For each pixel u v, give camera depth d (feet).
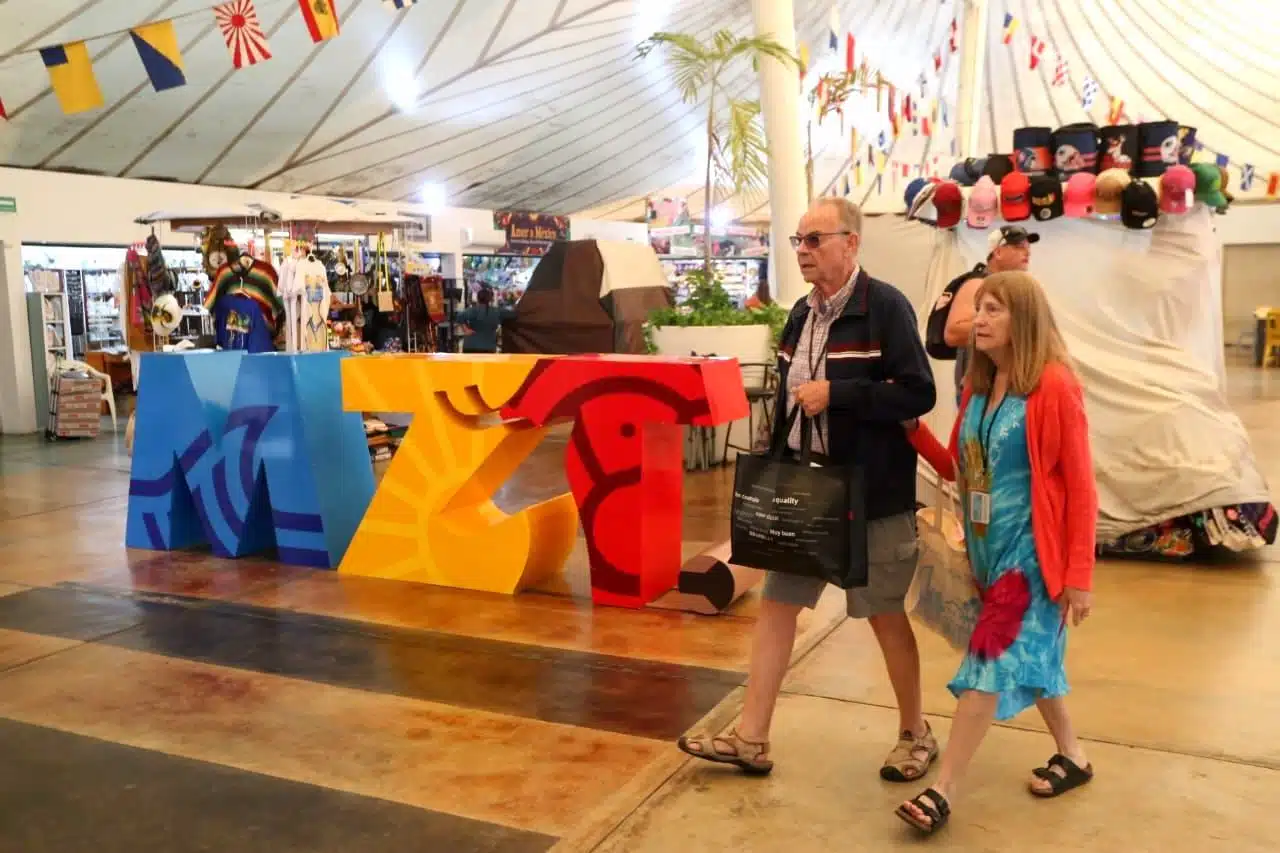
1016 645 8.89
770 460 9.59
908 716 10.28
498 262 63.93
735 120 29.14
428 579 17.67
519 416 16.65
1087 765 9.93
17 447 34.12
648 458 16.03
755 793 9.95
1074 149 18.53
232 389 20.44
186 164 41.29
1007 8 44.32
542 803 9.91
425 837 9.30
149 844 9.25
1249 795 9.68
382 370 17.71
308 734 11.60
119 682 13.26
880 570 9.79
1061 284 18.72
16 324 36.81
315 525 18.75
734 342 27.40
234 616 15.94
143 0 29.68
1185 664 13.19
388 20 34.50
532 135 48.83
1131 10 42.16
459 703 12.46
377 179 49.26
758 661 10.21
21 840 9.37
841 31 43.21
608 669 13.55
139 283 33.81
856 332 9.53
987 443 9.16
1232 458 18.08
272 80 36.35
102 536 21.43
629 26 39.63
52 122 34.94
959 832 9.12
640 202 68.23
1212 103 46.29
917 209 20.36
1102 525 18.49
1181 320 18.43
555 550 17.72
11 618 15.94
